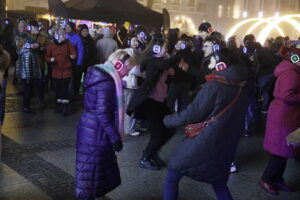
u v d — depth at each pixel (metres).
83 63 9.80
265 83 8.70
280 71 4.37
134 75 6.48
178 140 6.71
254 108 7.34
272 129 4.55
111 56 3.49
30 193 4.27
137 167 5.27
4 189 4.33
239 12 50.75
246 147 6.62
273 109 4.54
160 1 44.97
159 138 5.18
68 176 4.80
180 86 6.94
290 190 4.79
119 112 3.42
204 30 7.64
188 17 46.75
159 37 5.31
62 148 5.91
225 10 49.28
